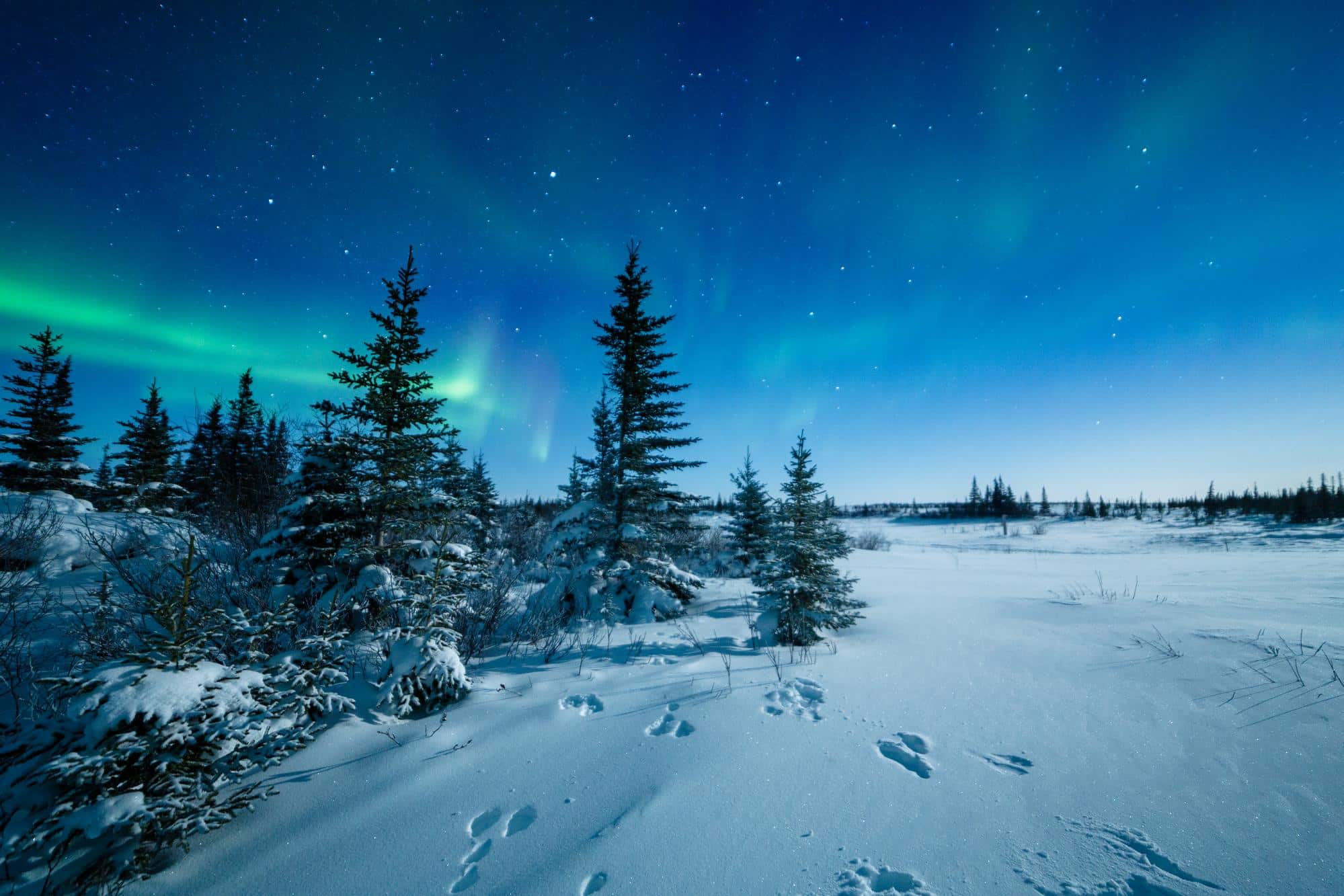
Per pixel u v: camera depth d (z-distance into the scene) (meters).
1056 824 3.04
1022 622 7.88
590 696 5.28
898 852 2.88
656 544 11.02
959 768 3.69
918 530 57.34
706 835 3.10
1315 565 14.59
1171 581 11.93
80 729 3.17
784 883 2.71
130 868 2.94
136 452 19.53
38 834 2.73
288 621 4.62
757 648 7.21
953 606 9.52
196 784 3.23
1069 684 5.12
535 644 7.58
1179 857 2.71
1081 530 50.03
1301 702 4.29
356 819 3.41
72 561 8.71
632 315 11.35
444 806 3.53
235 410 17.31
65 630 6.27
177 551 7.99
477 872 2.92
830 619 7.59
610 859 2.94
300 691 4.29
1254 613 7.23
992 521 70.38
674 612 10.19
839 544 8.43
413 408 7.88
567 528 11.12
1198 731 4.01
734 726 4.48
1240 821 2.96
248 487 12.02
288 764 4.04
